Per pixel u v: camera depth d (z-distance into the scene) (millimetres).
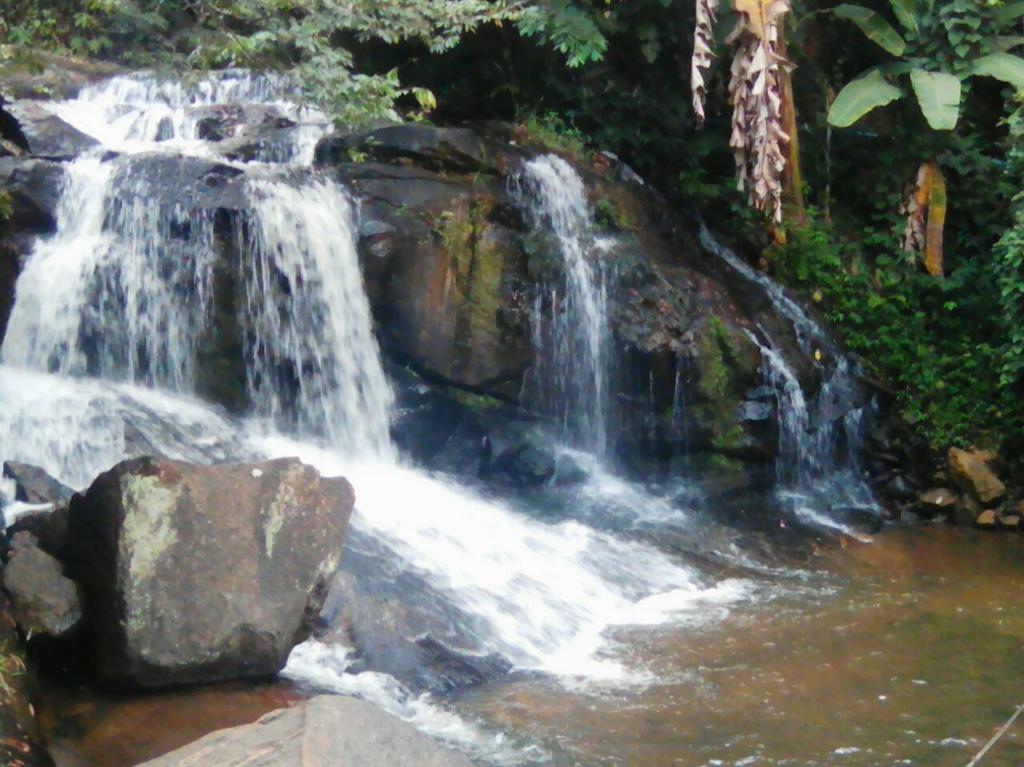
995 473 10914
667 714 6105
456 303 9516
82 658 5926
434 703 6117
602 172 11227
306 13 9992
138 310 8641
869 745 5797
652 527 9188
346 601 6629
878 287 12508
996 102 14070
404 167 9680
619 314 10156
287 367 8984
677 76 12586
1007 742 5852
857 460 11250
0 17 11102
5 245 8391
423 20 10133
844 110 12234
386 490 8664
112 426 7902
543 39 11141
